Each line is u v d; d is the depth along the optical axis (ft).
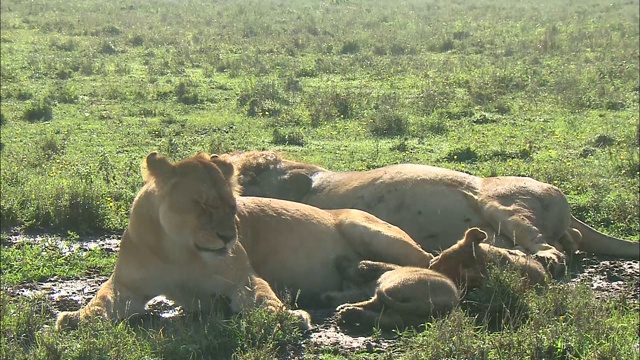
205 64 108.68
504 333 25.76
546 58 116.26
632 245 37.14
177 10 185.68
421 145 62.54
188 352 24.88
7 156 58.75
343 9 177.99
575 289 29.37
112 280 28.17
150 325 27.40
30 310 27.73
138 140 64.69
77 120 72.54
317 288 30.73
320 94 81.61
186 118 73.72
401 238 30.76
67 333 26.30
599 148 61.46
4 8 180.65
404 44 128.47
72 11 180.55
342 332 26.94
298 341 25.94
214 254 25.81
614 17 181.68
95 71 100.99
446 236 35.17
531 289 29.04
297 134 64.13
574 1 231.71
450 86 88.99
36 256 36.78
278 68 104.37
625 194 47.03
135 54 120.37
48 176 50.83
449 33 143.64
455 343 24.81
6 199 42.55
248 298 27.22
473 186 35.40
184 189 25.80
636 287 33.53
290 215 30.48
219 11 182.29
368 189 35.60
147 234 27.04
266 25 152.46
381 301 27.17
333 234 31.01
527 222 34.04
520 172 52.60
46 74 98.32
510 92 86.94
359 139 65.46
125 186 48.14
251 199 30.55
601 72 98.27
